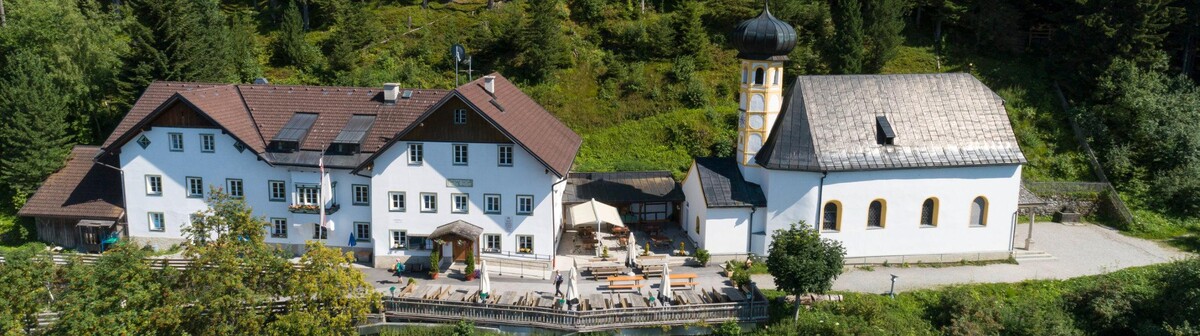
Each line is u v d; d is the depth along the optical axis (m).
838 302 42.97
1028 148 65.25
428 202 47.34
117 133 49.62
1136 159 63.66
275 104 50.66
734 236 49.06
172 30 61.03
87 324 32.25
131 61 61.59
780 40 46.94
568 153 51.19
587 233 52.81
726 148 64.38
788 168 46.91
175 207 49.34
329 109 50.22
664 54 73.62
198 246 35.84
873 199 48.25
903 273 48.06
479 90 48.84
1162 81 70.44
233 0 85.44
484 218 47.31
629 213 56.09
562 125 56.66
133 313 33.22
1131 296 43.34
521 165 46.28
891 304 43.66
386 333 40.38
